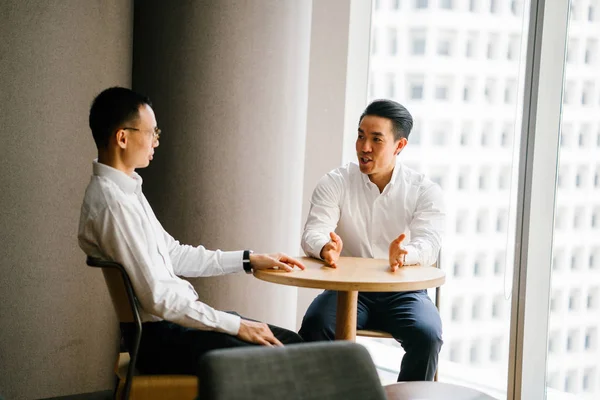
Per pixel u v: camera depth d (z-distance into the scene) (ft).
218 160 11.99
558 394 11.50
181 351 7.59
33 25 10.39
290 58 12.34
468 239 12.96
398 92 13.88
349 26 13.99
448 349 13.39
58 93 10.80
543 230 10.69
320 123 14.51
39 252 10.82
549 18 10.36
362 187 10.71
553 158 10.63
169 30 12.00
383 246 10.69
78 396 11.58
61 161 10.97
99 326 11.91
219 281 12.20
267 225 12.34
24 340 10.77
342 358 4.67
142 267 7.39
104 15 11.31
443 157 13.24
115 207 7.43
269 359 4.44
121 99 7.86
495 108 12.42
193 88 11.94
